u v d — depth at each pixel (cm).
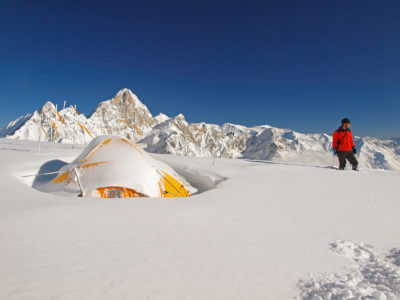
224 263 240
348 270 238
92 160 693
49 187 665
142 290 189
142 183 646
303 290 203
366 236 324
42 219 332
